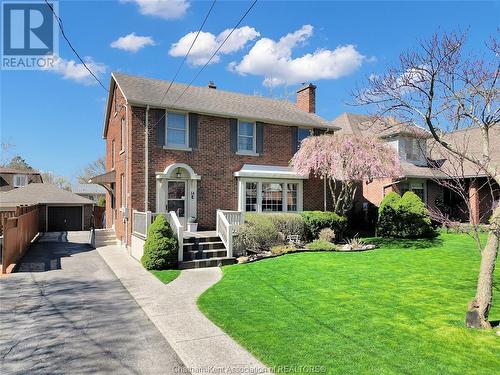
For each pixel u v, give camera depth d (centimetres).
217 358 486
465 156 648
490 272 579
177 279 962
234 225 1268
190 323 628
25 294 828
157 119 1438
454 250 1334
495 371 430
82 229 2692
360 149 1459
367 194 2083
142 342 553
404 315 638
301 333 561
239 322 618
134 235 1342
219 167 1558
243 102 1822
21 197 2522
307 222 1521
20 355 509
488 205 1938
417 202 1656
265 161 1675
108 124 2066
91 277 998
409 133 1598
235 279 937
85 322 644
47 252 1462
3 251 1065
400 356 475
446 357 470
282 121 1694
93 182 1780
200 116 1530
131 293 830
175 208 1461
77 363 484
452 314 640
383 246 1452
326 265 1080
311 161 1515
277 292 803
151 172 1416
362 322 605
